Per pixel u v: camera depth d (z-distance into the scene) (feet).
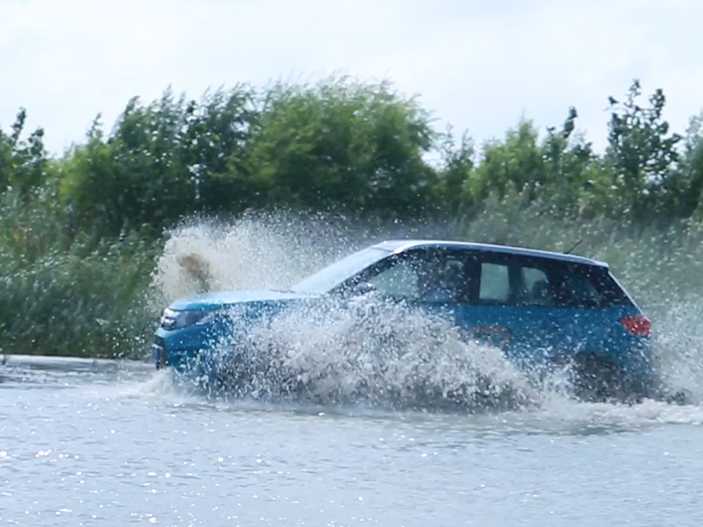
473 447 54.13
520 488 45.14
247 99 175.01
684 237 142.51
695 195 194.08
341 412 65.26
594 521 39.91
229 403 67.00
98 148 162.71
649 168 200.44
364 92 179.73
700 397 75.82
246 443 53.11
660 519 40.40
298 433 56.49
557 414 67.41
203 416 61.21
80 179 161.58
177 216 164.35
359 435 56.49
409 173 176.96
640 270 126.62
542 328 71.61
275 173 169.48
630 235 153.58
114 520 38.17
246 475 45.93
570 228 144.97
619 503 42.93
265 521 38.55
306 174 170.19
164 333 69.36
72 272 108.68
